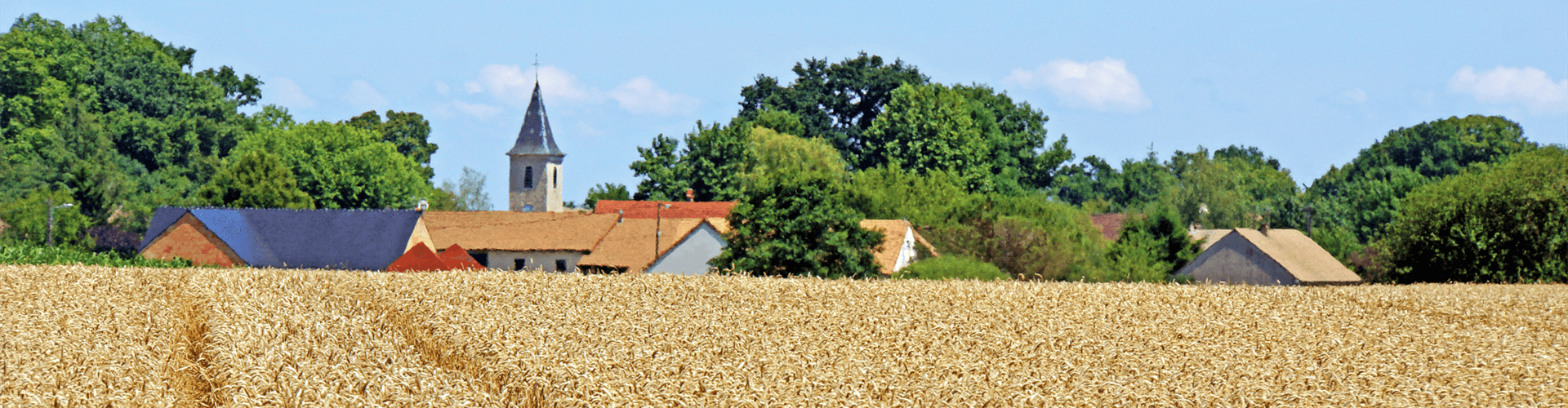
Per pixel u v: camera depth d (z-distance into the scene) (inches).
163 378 1718.8
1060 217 7032.5
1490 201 5944.9
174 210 6456.7
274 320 2229.3
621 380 1658.5
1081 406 1599.4
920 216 7859.3
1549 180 5915.4
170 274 3206.2
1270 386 1707.7
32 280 3083.2
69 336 2046.0
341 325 2186.3
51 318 2306.8
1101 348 2116.1
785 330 2315.5
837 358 1925.4
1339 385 1738.4
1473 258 5876.0
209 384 1705.2
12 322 2240.4
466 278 3073.3
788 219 5723.4
